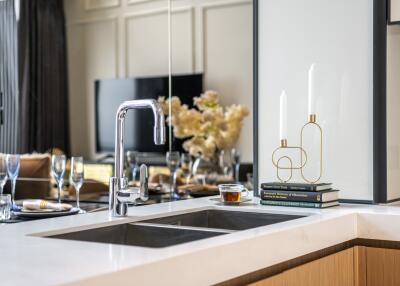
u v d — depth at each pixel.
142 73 3.86
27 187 3.57
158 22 3.74
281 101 2.23
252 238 1.38
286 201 2.09
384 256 1.88
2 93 4.09
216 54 3.42
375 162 2.15
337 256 1.78
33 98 4.08
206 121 3.22
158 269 1.11
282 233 1.50
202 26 3.48
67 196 3.09
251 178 3.09
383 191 2.15
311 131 2.30
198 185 2.99
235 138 3.15
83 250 1.22
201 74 3.45
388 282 1.88
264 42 2.41
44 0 4.11
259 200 2.30
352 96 2.21
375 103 2.14
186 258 1.18
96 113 4.10
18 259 1.13
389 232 1.87
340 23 2.23
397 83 2.25
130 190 1.74
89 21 4.07
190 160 3.12
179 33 3.58
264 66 2.41
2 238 1.37
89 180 3.39
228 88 3.34
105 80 4.04
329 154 2.26
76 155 4.12
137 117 3.68
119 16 3.94
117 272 1.03
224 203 2.14
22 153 4.06
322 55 2.27
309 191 2.05
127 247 1.25
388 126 2.18
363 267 1.92
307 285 1.61
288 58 2.35
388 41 2.17
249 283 1.40
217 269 1.27
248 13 3.32
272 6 2.38
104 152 4.11
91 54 4.09
